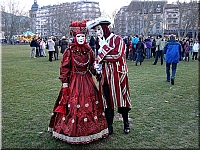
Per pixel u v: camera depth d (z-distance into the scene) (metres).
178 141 3.85
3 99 6.25
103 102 3.94
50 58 16.00
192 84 8.12
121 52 3.85
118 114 5.16
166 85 7.93
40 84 8.21
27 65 13.84
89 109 3.71
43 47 20.48
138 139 3.93
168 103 5.85
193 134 4.10
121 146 3.69
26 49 33.09
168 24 61.62
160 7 55.91
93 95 3.85
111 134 4.11
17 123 4.61
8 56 20.75
